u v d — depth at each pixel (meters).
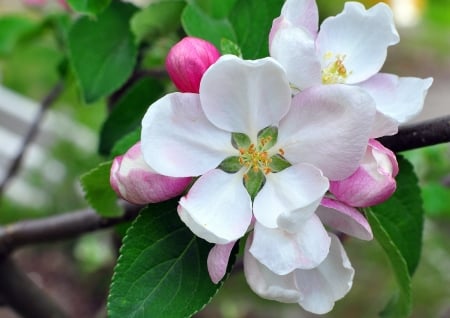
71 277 0.83
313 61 0.21
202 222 0.21
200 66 0.22
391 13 0.24
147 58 0.34
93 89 0.29
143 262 0.22
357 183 0.21
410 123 0.24
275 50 0.22
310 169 0.22
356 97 0.21
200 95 0.21
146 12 0.29
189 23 0.26
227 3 0.29
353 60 0.24
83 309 0.79
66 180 0.82
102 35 0.30
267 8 0.26
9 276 0.34
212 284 0.22
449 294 0.69
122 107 0.30
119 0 0.30
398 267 0.24
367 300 0.71
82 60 0.30
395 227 0.26
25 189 0.83
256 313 0.74
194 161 0.22
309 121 0.22
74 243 0.83
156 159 0.21
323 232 0.21
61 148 0.81
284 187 0.22
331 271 0.22
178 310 0.22
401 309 0.26
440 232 0.69
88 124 0.80
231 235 0.21
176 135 0.22
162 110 0.21
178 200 0.23
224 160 0.22
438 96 1.12
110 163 0.24
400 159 0.26
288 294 0.21
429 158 0.42
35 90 0.86
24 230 0.32
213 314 0.74
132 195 0.21
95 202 0.26
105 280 0.81
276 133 0.22
